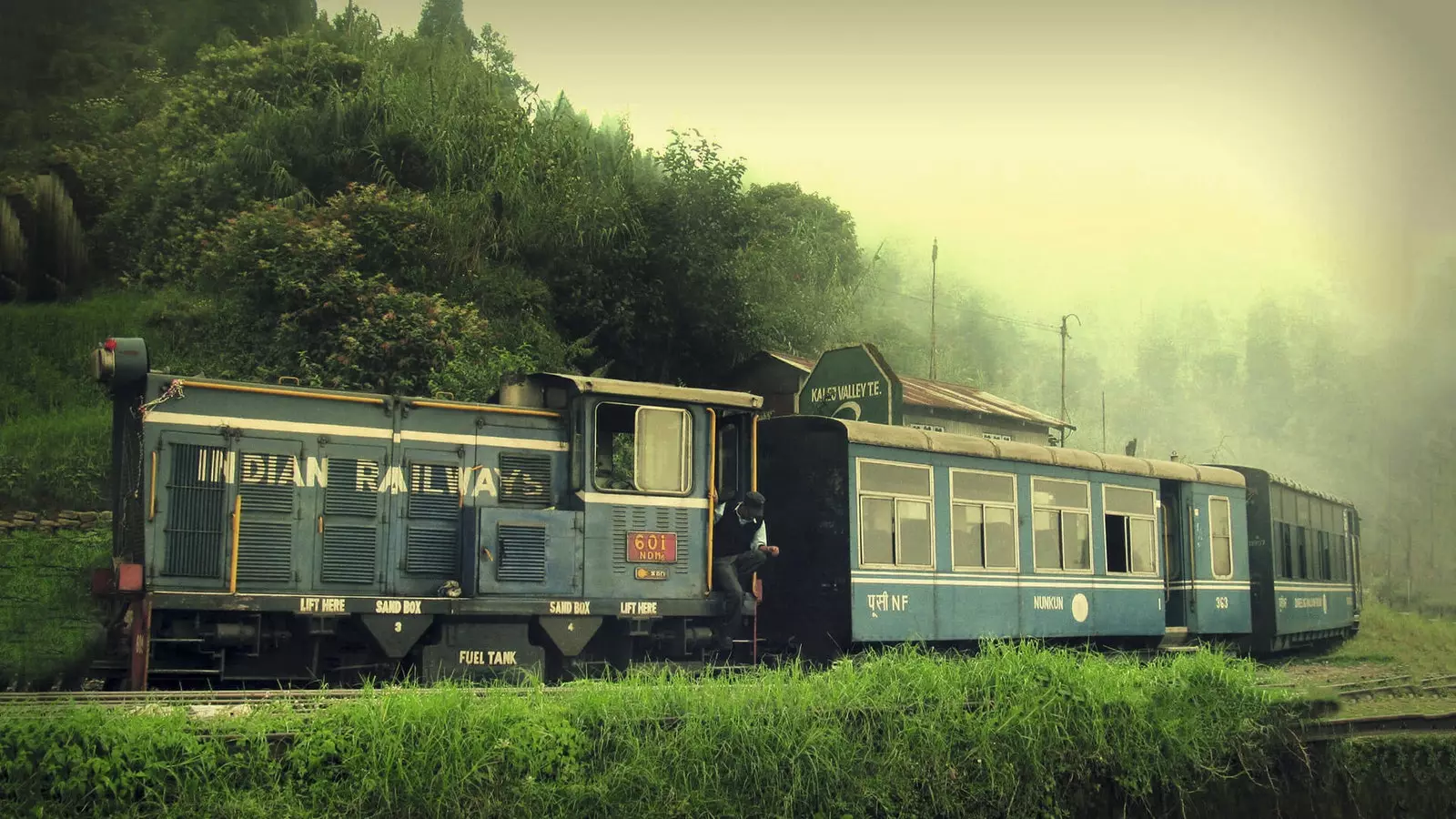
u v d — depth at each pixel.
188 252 21.80
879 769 9.11
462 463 11.93
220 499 10.71
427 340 18.20
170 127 25.80
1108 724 10.49
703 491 12.77
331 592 11.13
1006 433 26.38
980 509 15.06
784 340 25.08
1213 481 19.00
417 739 7.43
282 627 10.80
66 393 19.41
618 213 22.61
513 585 11.58
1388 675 17.66
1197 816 10.66
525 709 7.96
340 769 7.15
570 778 7.72
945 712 9.76
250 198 21.64
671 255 22.80
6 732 6.48
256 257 19.06
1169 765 10.60
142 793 6.64
